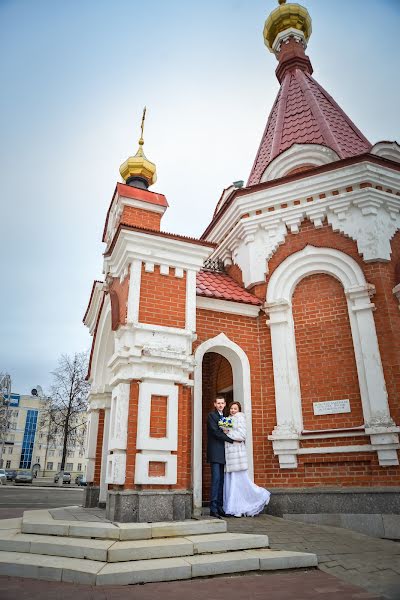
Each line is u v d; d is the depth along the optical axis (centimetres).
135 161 1045
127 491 595
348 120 1322
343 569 477
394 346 780
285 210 955
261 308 912
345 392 799
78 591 380
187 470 671
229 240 1064
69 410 3472
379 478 722
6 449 7638
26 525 556
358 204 895
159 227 873
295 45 1588
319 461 770
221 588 402
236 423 730
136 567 425
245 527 629
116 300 786
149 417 647
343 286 862
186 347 720
